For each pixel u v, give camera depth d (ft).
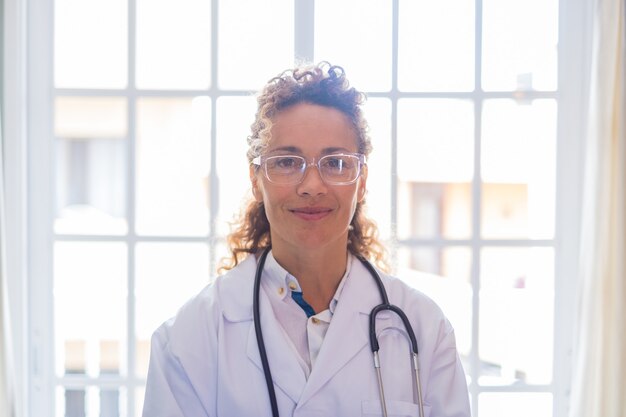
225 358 4.31
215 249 7.08
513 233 15.81
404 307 4.68
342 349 4.33
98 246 12.53
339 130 4.22
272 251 4.59
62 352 7.72
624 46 6.15
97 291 12.57
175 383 4.34
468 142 7.50
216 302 4.54
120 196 19.49
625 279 6.09
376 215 7.27
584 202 6.45
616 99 6.24
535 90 7.26
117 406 11.53
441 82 7.40
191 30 8.79
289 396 4.19
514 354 8.07
